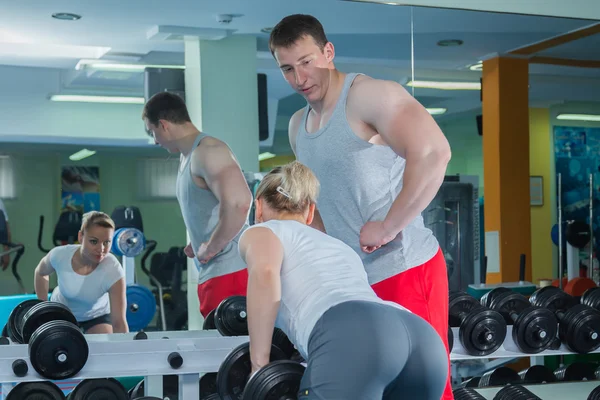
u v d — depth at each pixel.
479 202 3.31
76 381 2.61
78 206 2.69
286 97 2.99
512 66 3.40
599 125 3.54
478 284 3.28
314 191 1.76
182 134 2.83
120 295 2.70
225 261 2.79
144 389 2.43
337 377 1.45
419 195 1.81
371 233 1.86
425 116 1.85
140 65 2.82
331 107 1.97
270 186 1.74
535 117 3.43
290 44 1.94
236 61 2.93
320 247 1.63
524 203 3.38
